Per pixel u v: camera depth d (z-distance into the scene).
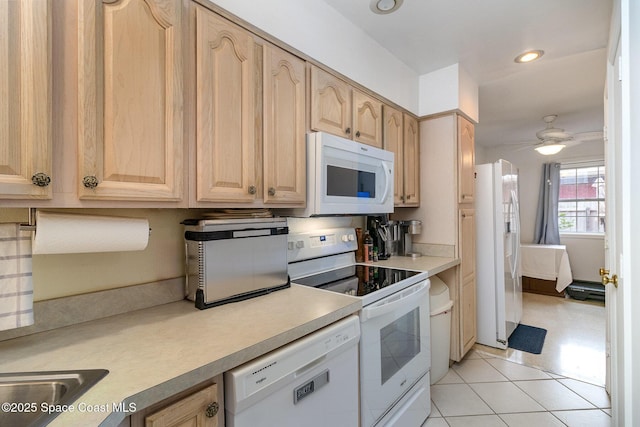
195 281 1.23
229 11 1.20
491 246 2.76
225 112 1.16
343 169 1.64
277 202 1.36
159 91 0.97
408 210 2.65
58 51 0.78
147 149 0.94
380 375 1.41
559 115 3.80
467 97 2.56
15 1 0.71
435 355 2.18
